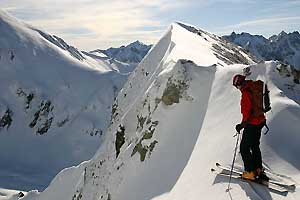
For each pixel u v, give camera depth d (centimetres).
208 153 1075
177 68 1432
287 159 962
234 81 890
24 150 6794
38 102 7500
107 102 7750
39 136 7188
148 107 1499
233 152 1012
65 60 8656
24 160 6538
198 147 1145
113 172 1444
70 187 2153
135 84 2350
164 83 1454
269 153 975
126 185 1275
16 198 3425
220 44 2870
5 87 7500
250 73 1296
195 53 1919
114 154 1614
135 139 1455
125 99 2314
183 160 1148
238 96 1220
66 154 6844
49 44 9100
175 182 1075
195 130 1233
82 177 1916
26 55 8288
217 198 867
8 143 6875
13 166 6253
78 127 7306
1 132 7025
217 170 964
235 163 970
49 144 7044
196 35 2697
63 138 7162
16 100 7412
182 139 1234
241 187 866
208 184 939
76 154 6844
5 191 4781
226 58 2364
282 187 841
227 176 924
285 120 1062
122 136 1614
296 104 1111
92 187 1692
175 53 1830
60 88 7850
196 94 1356
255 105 874
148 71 2275
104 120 7462
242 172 923
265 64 1288
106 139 2225
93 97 7781
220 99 1267
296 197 802
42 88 7700
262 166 905
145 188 1158
